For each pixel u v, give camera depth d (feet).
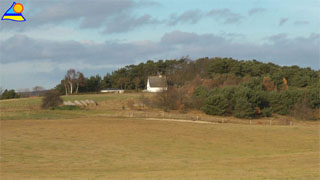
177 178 70.33
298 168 83.61
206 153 132.46
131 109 301.02
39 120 222.28
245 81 342.64
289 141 162.50
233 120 263.70
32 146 138.31
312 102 286.05
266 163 95.55
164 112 289.94
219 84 359.87
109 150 134.00
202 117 266.77
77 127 191.31
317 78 376.89
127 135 169.99
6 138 155.53
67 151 130.00
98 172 85.81
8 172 87.92
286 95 292.81
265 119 278.05
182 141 158.20
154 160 113.19
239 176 72.08
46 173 85.10
